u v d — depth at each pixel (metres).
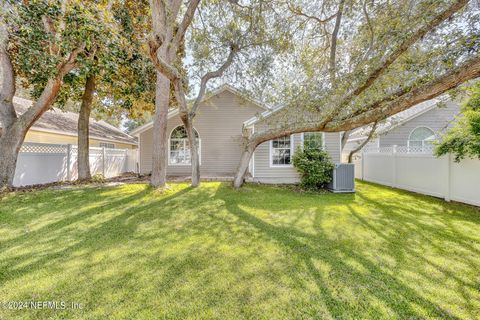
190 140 7.79
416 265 2.70
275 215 4.71
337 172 7.50
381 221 4.34
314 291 2.21
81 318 1.85
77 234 3.57
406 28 4.16
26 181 7.34
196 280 2.37
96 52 6.54
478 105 5.19
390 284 2.33
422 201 6.03
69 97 9.12
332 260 2.81
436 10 3.88
